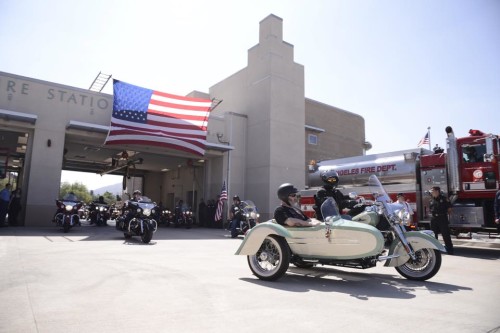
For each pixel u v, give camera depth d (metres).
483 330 3.33
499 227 10.08
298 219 5.80
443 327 3.41
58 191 15.49
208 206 20.25
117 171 28.48
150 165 26.41
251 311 3.86
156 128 17.02
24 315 3.53
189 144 17.83
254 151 21.69
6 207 13.99
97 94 17.06
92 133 16.64
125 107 16.47
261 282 5.45
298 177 21.86
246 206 13.71
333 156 32.38
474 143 10.71
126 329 3.20
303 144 22.48
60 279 5.22
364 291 4.96
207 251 9.03
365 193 13.12
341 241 5.38
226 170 21.25
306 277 5.98
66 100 16.23
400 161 12.41
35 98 15.53
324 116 32.34
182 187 26.59
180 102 17.97
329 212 5.73
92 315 3.59
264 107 21.45
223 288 4.94
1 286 4.70
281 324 3.43
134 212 11.34
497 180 10.27
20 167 21.91
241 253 5.88
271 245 5.81
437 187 10.41
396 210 5.93
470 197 10.74
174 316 3.62
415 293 4.86
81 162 27.38
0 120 14.62
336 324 3.46
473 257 9.26
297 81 22.75
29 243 9.38
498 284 5.54
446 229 10.12
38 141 15.36
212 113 25.86
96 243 10.05
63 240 10.45
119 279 5.36
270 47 21.66
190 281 5.34
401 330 3.31
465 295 4.75
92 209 19.66
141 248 9.30
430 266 5.74
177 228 19.03
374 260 5.38
